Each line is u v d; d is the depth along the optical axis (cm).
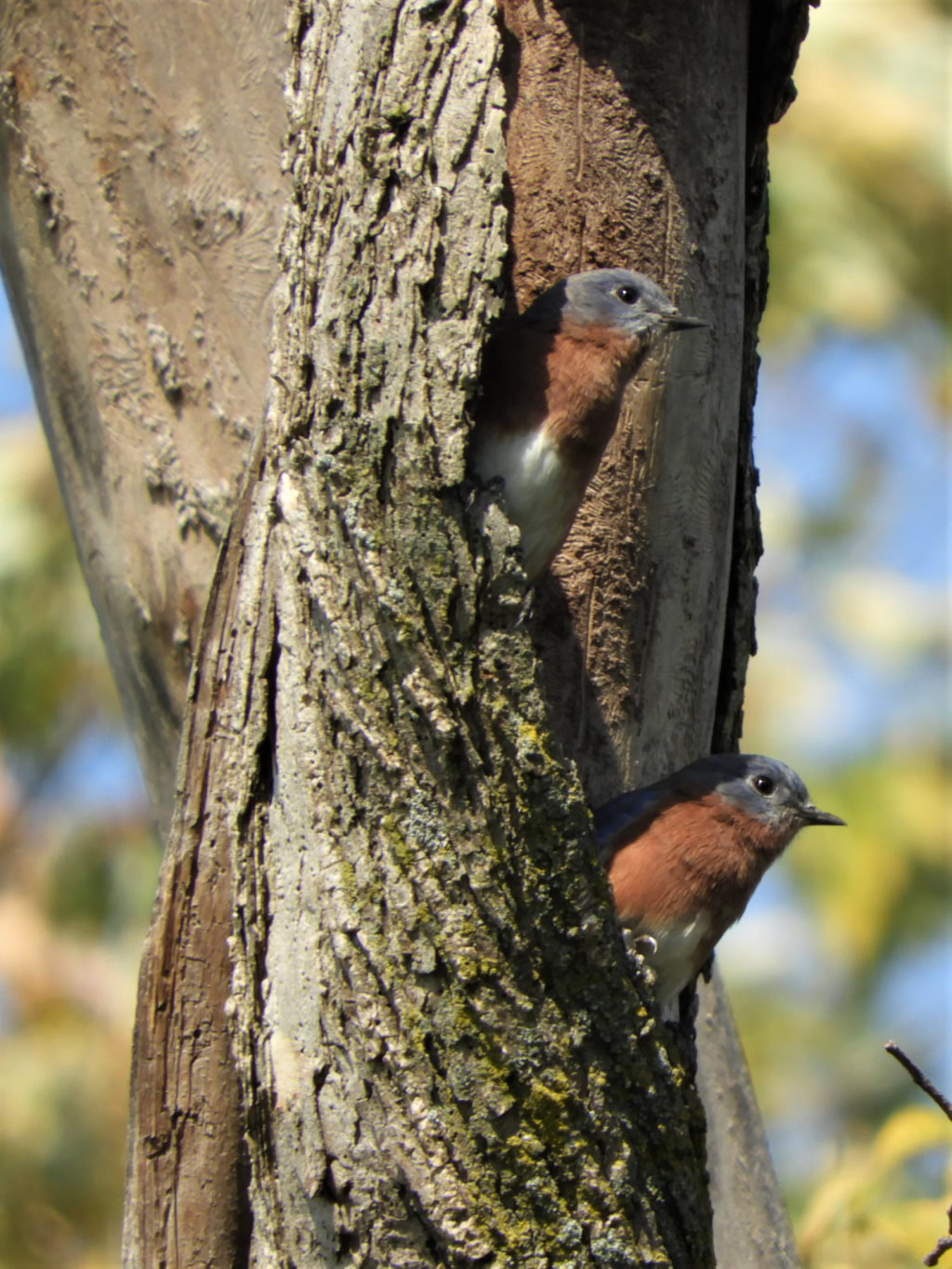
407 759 806
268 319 1058
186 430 1070
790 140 1805
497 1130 788
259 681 844
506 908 801
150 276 1077
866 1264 1145
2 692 1930
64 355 1093
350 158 873
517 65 1009
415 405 830
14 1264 1572
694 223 1023
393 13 892
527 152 1004
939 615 2059
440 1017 791
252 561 861
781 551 2131
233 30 1069
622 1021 819
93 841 1862
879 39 1819
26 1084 1633
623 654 1005
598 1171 801
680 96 1020
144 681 1105
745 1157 1173
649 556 1009
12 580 1919
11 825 1872
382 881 800
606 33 1008
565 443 938
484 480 871
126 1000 1714
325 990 802
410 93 877
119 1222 1603
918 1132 1155
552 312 959
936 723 1995
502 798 809
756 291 1111
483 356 875
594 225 1003
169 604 1076
